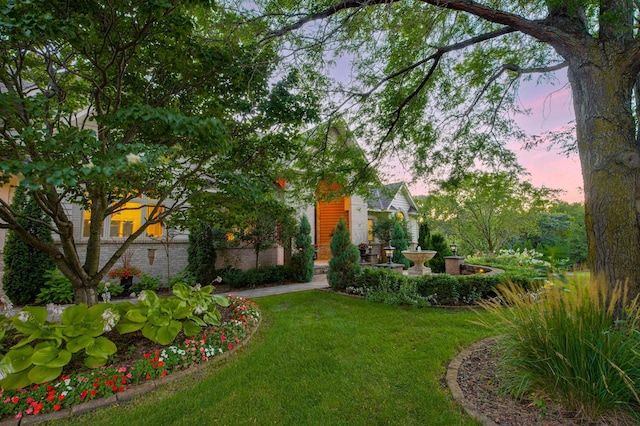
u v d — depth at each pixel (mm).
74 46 2484
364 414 2381
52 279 6602
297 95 4105
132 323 3469
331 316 5254
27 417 2340
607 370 2158
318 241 15906
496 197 5945
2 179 2951
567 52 3420
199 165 4070
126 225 8375
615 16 2994
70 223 3514
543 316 2531
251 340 4113
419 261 10523
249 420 2330
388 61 5055
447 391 2676
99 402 2535
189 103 4047
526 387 2451
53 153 2420
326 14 4043
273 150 4418
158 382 2869
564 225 16719
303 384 2859
